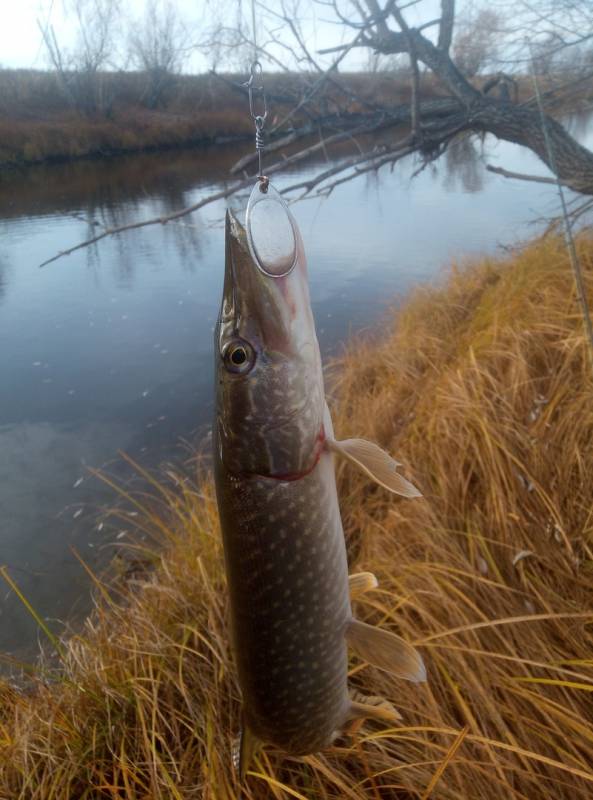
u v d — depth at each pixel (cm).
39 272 251
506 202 290
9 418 143
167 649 56
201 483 103
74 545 100
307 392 29
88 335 190
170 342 182
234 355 28
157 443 130
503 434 73
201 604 61
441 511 69
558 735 44
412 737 42
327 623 31
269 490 29
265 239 27
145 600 65
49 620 86
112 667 55
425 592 53
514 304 102
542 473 67
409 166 425
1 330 196
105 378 161
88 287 234
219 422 29
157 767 47
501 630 52
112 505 110
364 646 32
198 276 243
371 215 297
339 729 34
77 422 140
